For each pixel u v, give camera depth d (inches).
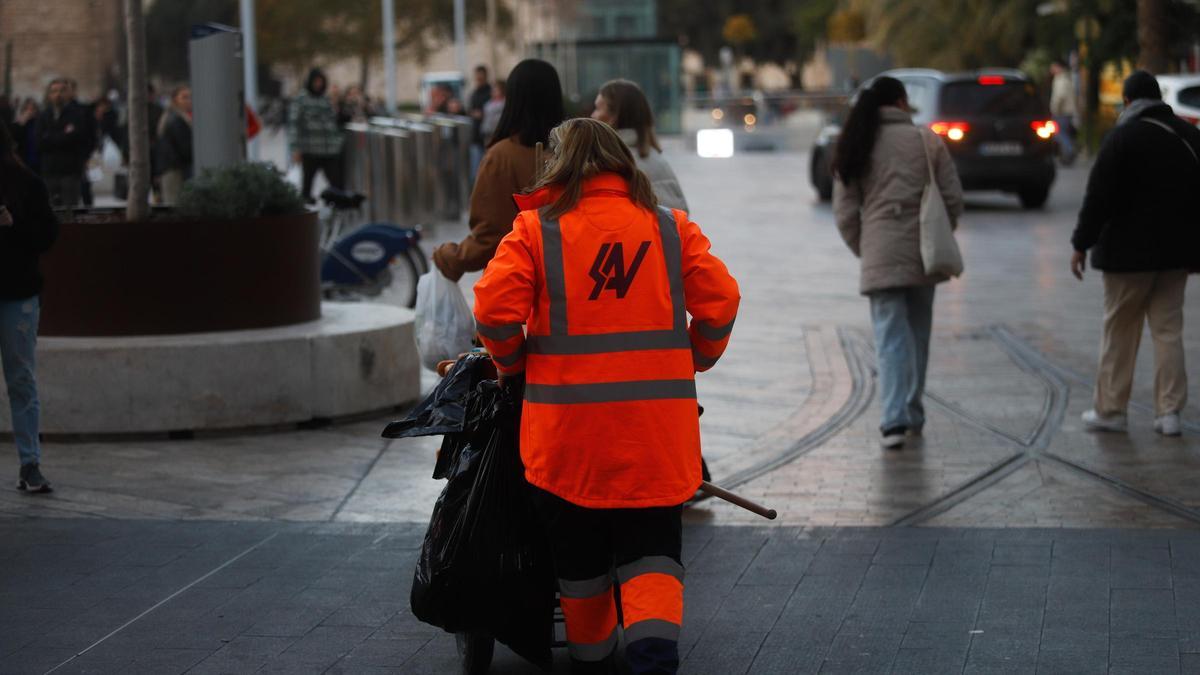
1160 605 236.7
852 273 679.7
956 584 249.9
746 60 3811.5
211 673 213.8
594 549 195.0
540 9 2155.5
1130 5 1316.4
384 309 433.7
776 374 454.9
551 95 266.2
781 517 296.2
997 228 864.3
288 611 240.5
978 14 1545.3
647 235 188.4
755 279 664.4
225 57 525.7
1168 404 361.7
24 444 314.7
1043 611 235.1
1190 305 576.1
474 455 201.0
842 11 2081.7
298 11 2368.4
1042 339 503.2
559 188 190.9
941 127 959.0
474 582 195.8
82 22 1096.2
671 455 186.1
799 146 1795.0
